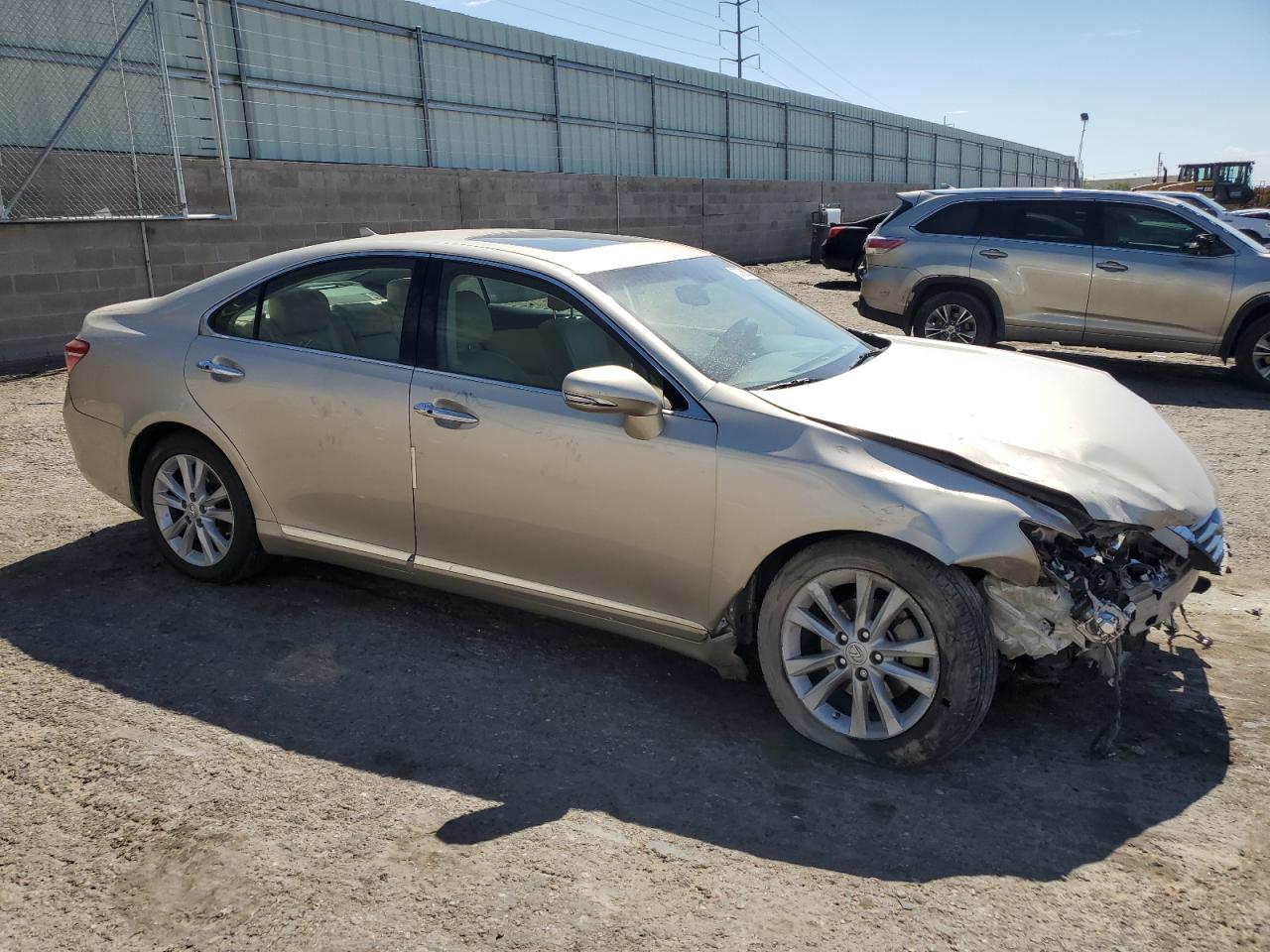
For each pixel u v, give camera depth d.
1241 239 9.13
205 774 3.05
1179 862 2.69
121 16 12.20
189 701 3.49
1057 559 3.03
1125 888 2.59
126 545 4.97
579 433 3.43
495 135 19.66
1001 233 9.95
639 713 3.48
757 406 3.28
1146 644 4.03
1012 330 9.97
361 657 3.85
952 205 10.24
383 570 4.05
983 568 2.91
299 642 3.97
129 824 2.80
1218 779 3.09
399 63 17.31
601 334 3.54
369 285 3.98
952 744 3.03
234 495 4.28
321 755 3.18
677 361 3.43
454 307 3.80
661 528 3.33
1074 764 3.18
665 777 3.09
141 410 4.36
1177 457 3.51
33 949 2.34
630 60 23.20
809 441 3.15
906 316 10.47
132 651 3.86
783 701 3.30
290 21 15.20
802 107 30.78
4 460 6.59
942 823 2.87
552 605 3.69
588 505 3.44
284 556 4.53
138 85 12.55
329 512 4.05
